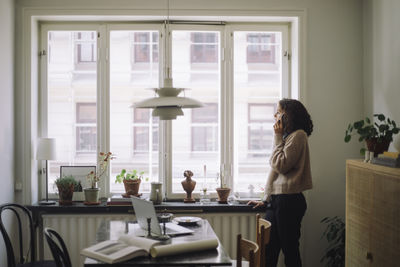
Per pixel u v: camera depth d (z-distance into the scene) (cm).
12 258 290
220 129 397
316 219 383
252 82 400
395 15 332
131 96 395
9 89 359
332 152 385
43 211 367
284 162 329
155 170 396
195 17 384
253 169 400
